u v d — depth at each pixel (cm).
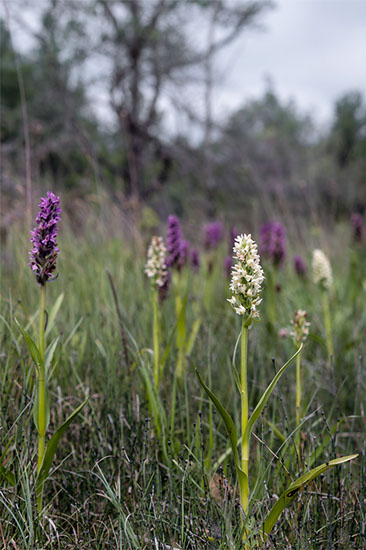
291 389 342
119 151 1792
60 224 492
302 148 2455
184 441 278
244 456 201
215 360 342
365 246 684
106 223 639
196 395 317
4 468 214
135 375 323
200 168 1794
